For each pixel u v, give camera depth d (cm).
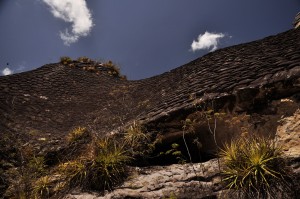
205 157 545
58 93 1130
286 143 407
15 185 540
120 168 491
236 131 487
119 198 431
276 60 564
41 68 1398
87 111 991
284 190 355
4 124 758
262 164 376
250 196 368
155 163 555
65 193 482
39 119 868
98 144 551
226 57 807
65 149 634
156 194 421
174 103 598
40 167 572
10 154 621
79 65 1515
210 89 551
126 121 699
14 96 981
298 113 423
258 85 468
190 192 409
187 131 527
